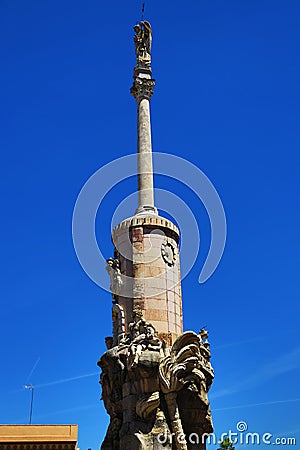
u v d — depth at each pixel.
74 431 43.03
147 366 24.86
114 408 26.34
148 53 35.31
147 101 33.75
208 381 26.33
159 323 27.64
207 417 25.77
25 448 41.84
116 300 29.05
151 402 24.44
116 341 27.84
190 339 25.81
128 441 24.36
